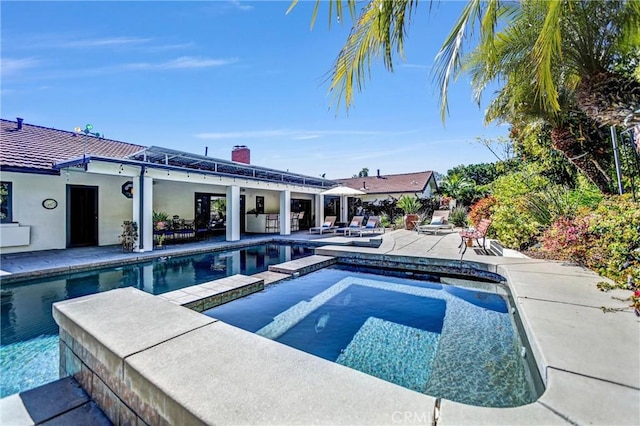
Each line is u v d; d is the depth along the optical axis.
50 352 3.80
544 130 9.91
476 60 6.31
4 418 2.39
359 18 3.30
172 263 9.20
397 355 3.79
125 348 2.40
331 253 9.15
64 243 10.51
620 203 5.65
